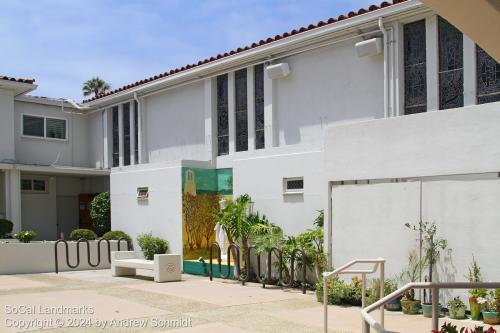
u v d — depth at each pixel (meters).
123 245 16.16
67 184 22.34
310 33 13.17
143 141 19.06
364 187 9.97
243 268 12.68
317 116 13.61
